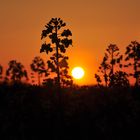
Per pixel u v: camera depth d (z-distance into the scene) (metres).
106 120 86.25
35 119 85.19
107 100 92.81
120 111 88.94
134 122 86.25
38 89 97.12
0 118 83.88
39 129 82.69
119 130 83.94
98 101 92.38
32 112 87.06
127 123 85.88
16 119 84.12
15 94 92.44
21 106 88.44
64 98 93.81
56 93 95.50
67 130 83.31
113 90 98.94
